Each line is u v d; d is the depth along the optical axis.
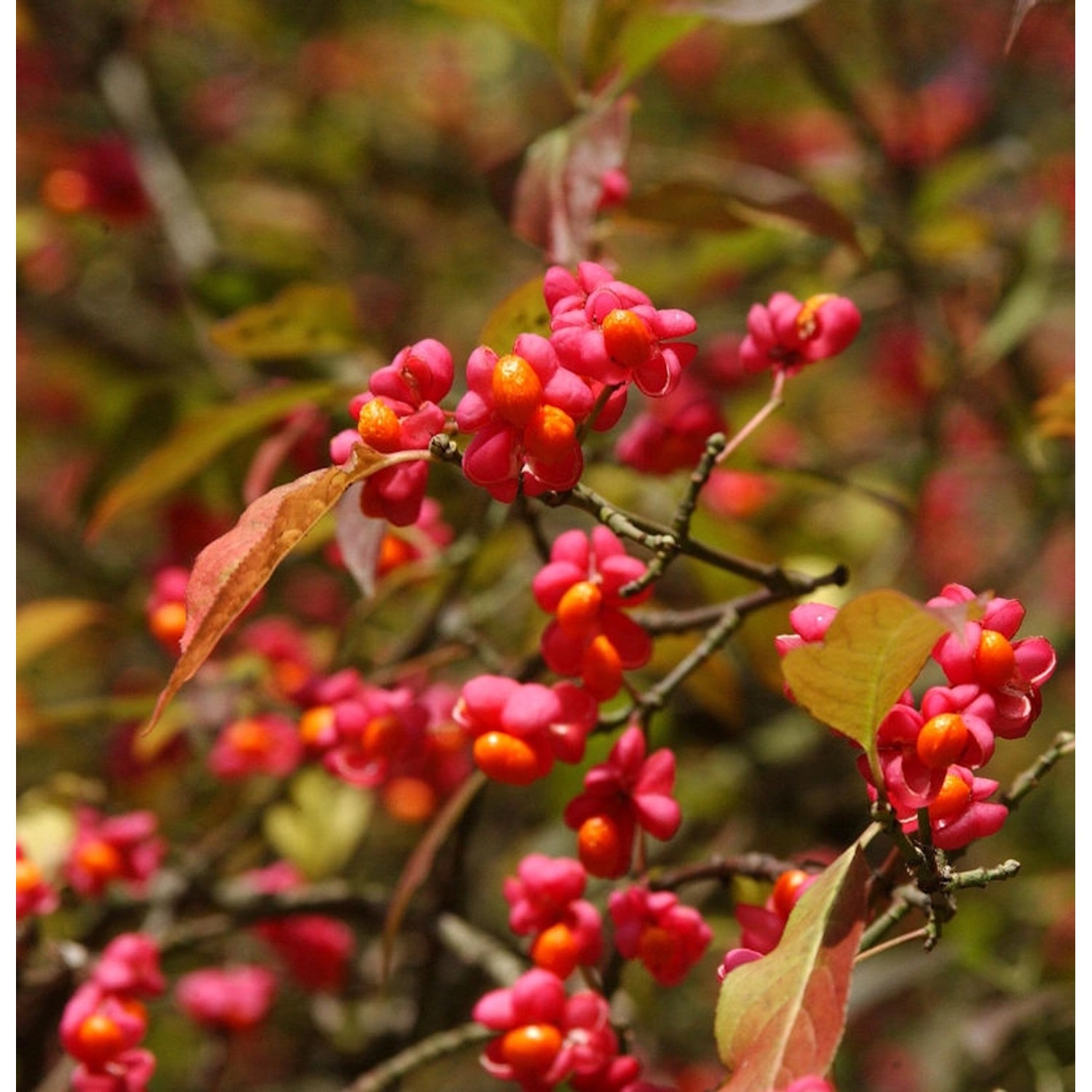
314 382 0.69
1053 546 1.08
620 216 0.68
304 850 0.75
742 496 0.76
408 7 1.28
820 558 0.77
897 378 1.09
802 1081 0.56
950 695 0.57
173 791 0.77
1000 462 0.94
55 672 1.00
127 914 0.71
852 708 0.57
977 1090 0.72
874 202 0.89
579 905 0.60
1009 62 1.13
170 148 1.06
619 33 0.68
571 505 0.59
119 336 1.01
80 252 0.99
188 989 0.74
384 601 0.75
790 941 0.57
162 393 0.76
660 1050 0.87
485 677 0.60
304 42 1.23
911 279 0.85
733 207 0.68
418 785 0.75
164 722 0.72
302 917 0.73
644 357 0.58
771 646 0.68
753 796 0.88
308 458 0.69
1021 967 0.75
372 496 0.59
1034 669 0.58
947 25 1.21
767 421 0.78
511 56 1.34
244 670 0.72
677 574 0.77
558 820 0.76
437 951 0.71
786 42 0.90
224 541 0.57
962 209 0.89
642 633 0.60
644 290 0.81
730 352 0.79
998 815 0.58
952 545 1.04
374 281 1.17
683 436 0.66
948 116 1.08
